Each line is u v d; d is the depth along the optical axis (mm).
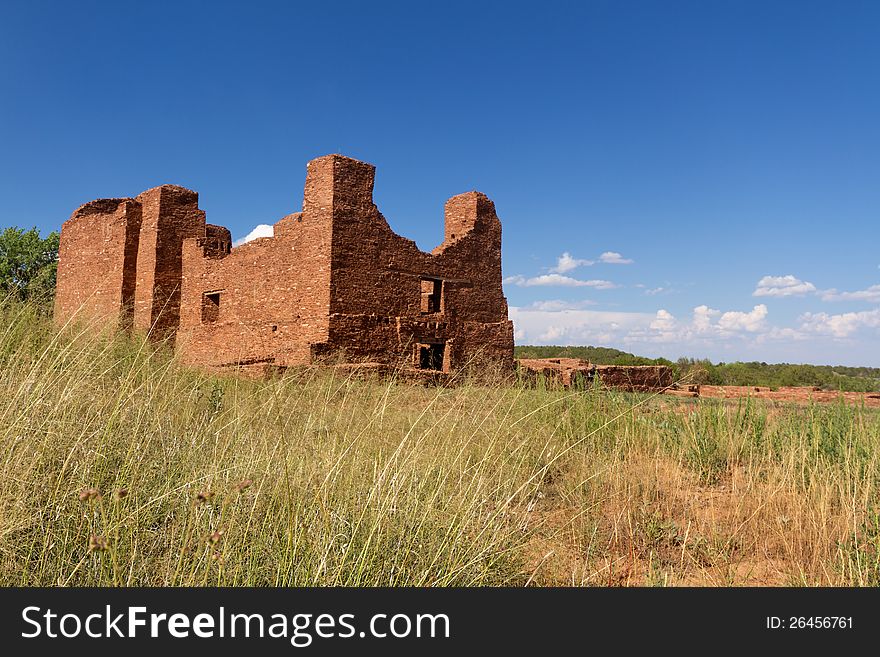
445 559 4062
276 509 4176
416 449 4973
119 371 6137
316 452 4859
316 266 23938
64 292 35312
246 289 26859
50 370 4770
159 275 30891
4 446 3732
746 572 4688
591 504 5730
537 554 4840
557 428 7637
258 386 6996
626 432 7664
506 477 5660
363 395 6730
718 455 7578
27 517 3422
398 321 25094
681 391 24906
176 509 4059
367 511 4176
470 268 28938
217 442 4871
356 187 24672
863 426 7867
